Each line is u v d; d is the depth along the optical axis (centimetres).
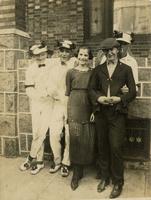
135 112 392
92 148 348
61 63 386
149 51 418
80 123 343
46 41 464
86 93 345
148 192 336
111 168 335
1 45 441
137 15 418
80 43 449
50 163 423
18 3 441
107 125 326
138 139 399
